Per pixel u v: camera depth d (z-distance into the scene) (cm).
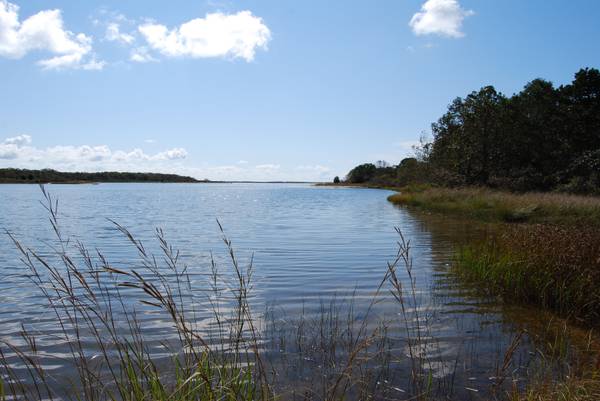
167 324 618
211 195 7588
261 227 2120
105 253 1313
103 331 589
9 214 2958
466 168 4469
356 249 1392
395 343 549
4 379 443
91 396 350
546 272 742
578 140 4941
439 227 2000
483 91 4509
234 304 739
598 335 589
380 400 405
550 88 5347
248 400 351
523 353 520
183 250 1380
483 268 900
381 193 7956
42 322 638
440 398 411
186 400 329
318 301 765
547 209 2205
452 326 619
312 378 444
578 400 375
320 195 7369
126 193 8212
